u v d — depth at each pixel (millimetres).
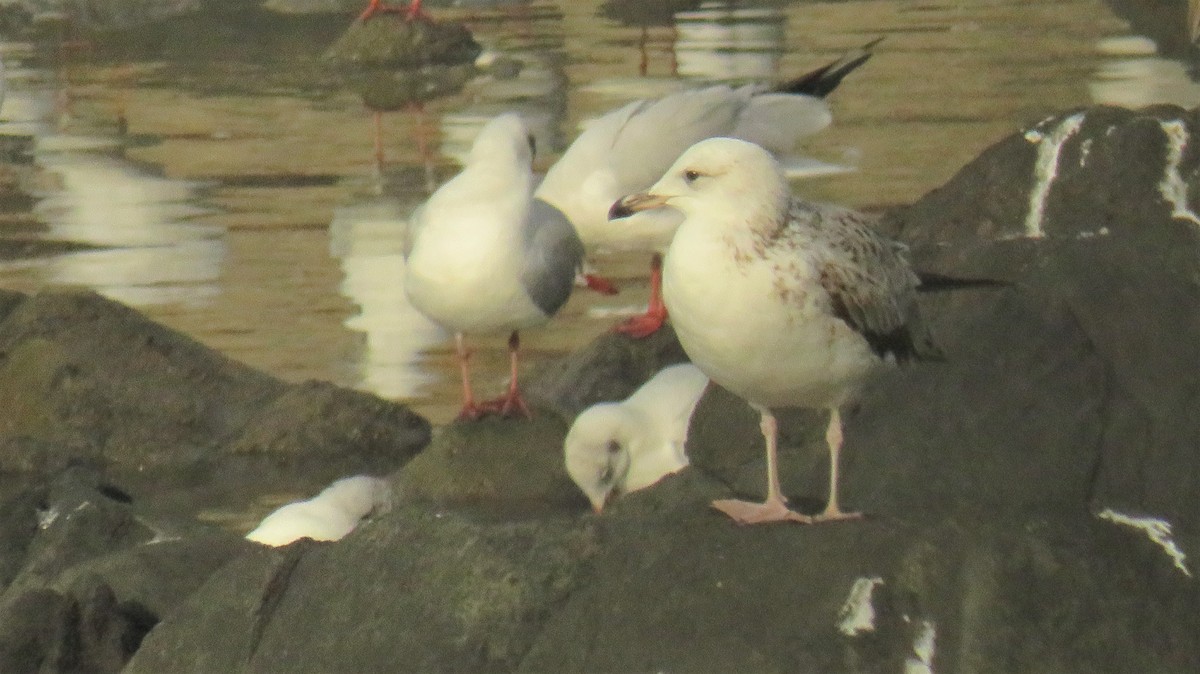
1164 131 12664
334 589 8672
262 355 15828
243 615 8789
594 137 15992
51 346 14953
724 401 11922
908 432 10469
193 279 17672
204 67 27094
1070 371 10641
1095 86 24172
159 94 25469
